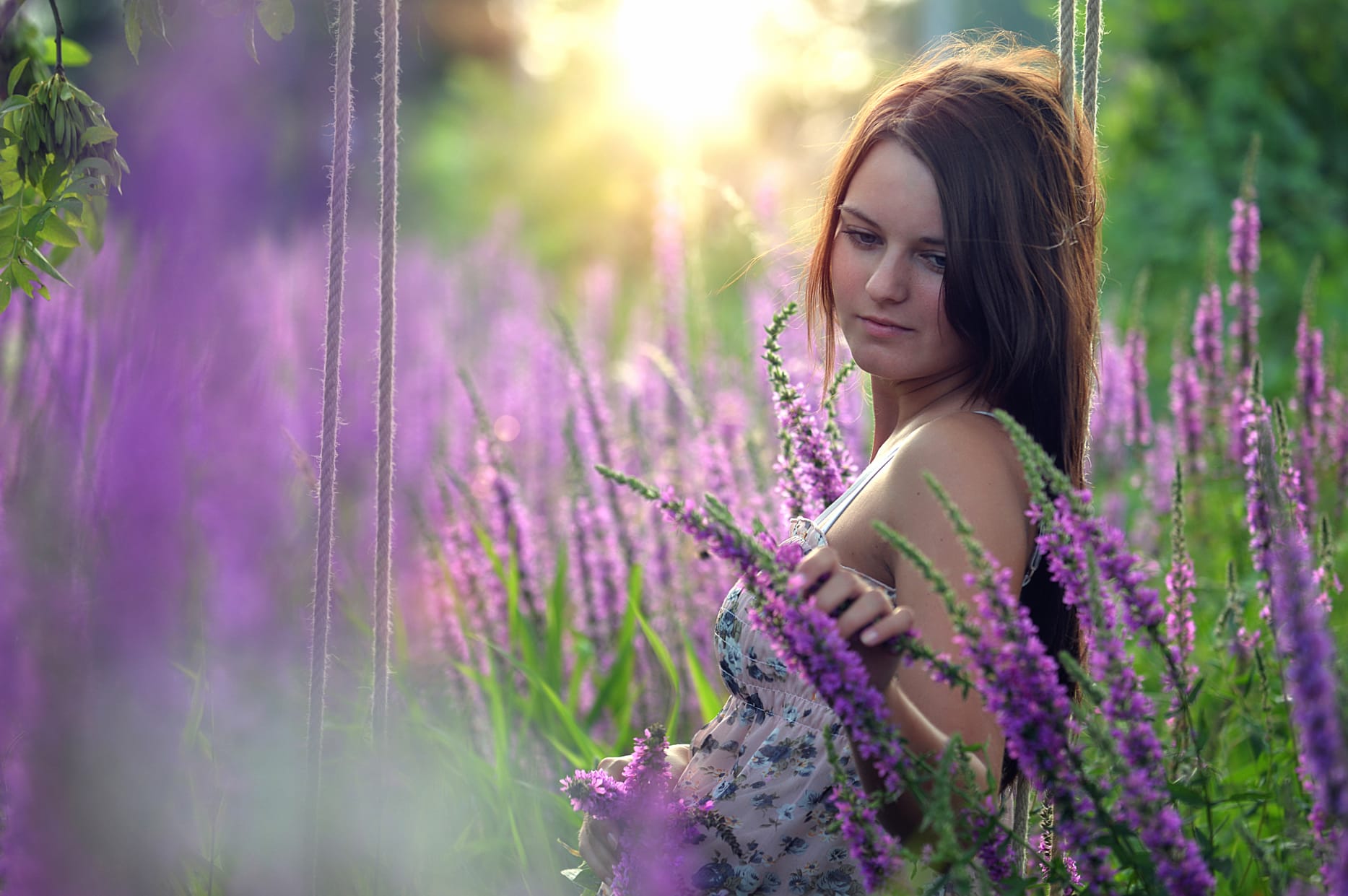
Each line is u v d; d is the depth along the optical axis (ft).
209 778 7.34
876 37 57.21
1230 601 7.75
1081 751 5.01
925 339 5.96
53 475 6.59
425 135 56.08
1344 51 21.04
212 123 21.12
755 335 14.23
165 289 8.75
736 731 6.00
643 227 46.68
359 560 13.73
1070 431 6.13
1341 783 3.94
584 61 55.67
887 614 4.75
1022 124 5.94
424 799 8.08
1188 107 21.75
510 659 9.77
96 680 6.13
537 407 17.60
